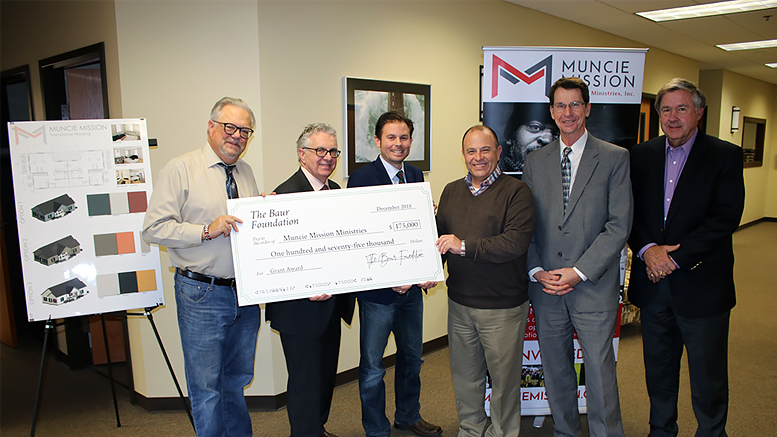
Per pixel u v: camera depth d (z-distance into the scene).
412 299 2.27
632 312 3.69
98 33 2.71
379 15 3.11
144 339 2.71
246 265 1.83
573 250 1.96
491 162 1.94
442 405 2.73
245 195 2.05
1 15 3.66
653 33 5.32
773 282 5.44
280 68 2.68
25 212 2.05
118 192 2.14
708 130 8.19
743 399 2.73
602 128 2.47
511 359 2.00
